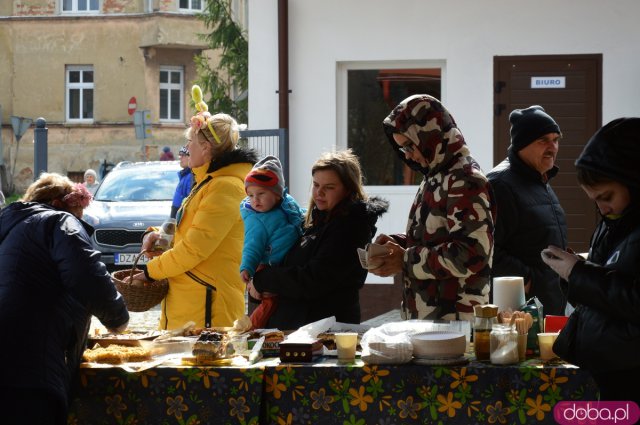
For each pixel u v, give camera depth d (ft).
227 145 19.25
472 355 14.42
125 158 133.80
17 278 14.15
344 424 13.84
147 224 44.39
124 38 133.08
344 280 17.34
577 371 13.29
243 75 91.91
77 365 14.44
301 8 39.14
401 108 15.35
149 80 132.87
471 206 14.73
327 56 39.11
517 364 13.66
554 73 38.22
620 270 11.60
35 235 14.30
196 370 14.17
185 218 19.25
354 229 17.08
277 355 15.11
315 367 13.89
